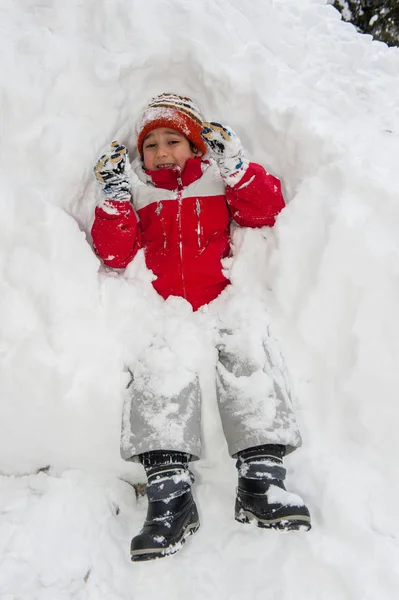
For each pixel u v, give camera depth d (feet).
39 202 4.99
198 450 4.52
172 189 5.98
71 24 6.10
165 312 5.58
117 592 4.25
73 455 4.88
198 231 5.80
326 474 4.66
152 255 5.91
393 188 5.41
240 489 4.41
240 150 5.24
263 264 5.78
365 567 4.12
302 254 5.43
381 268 5.09
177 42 6.18
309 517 4.11
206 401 5.06
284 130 5.99
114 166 5.09
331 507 4.44
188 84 6.48
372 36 9.16
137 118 6.44
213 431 5.02
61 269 4.96
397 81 7.70
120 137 6.30
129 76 6.13
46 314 4.79
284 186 6.16
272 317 5.46
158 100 6.10
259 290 5.69
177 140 6.08
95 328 5.00
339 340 5.15
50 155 5.35
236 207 5.76
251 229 5.97
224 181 5.68
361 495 4.53
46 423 4.73
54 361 4.68
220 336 5.33
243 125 6.32
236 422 4.56
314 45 7.48
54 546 4.39
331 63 7.31
